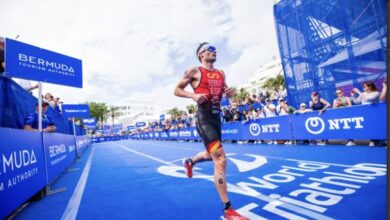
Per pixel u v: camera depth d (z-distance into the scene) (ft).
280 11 41.70
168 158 25.58
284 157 18.38
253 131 33.88
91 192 12.75
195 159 9.32
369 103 19.25
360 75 31.91
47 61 16.06
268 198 9.10
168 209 8.93
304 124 25.50
